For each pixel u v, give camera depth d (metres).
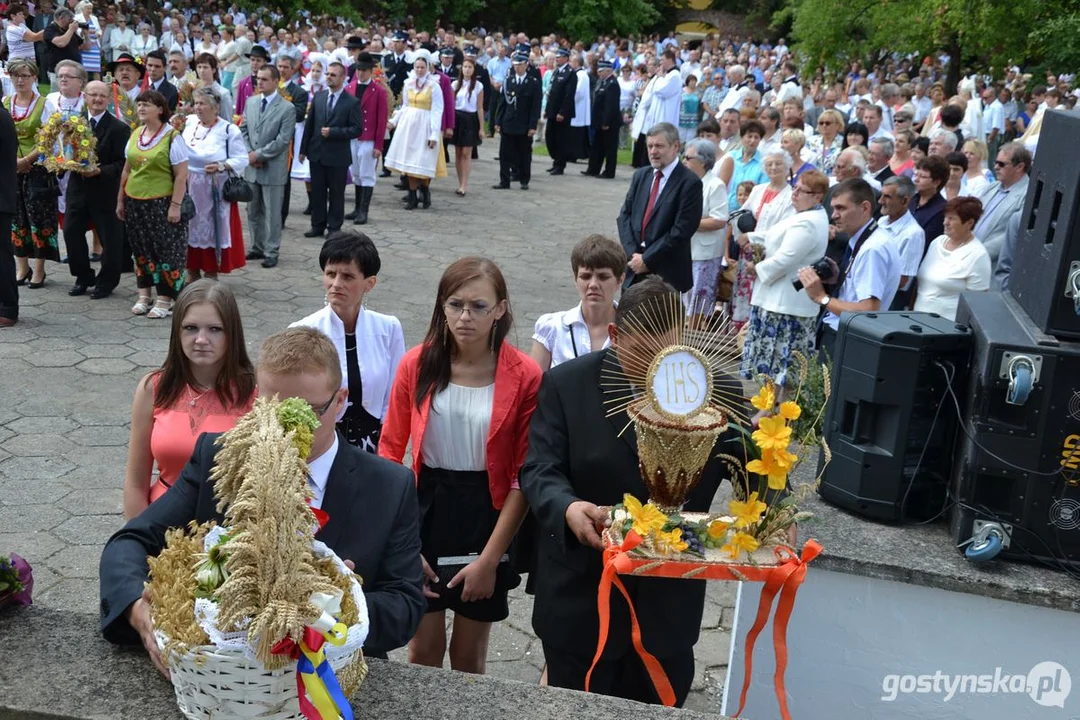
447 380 3.46
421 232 12.39
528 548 3.67
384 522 2.51
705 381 2.68
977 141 9.09
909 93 17.52
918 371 3.44
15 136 7.68
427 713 2.29
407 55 20.59
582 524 2.83
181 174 8.16
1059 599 3.24
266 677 1.96
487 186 16.02
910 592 3.39
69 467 5.78
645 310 2.85
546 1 43.34
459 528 3.52
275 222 10.23
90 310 8.56
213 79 10.87
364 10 39.88
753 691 3.62
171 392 3.32
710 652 4.55
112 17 24.31
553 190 16.20
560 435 3.07
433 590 3.54
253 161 9.95
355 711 2.27
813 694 3.58
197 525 2.31
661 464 2.70
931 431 3.53
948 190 9.02
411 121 13.23
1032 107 21.20
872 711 3.55
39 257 8.94
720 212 7.89
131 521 2.45
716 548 2.67
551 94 17.50
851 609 3.47
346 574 2.12
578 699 2.39
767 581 2.61
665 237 7.05
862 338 3.51
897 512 3.57
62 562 4.82
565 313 4.41
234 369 3.31
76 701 2.22
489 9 43.50
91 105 8.45
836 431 3.65
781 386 6.95
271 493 1.93
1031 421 3.24
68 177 8.58
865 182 6.74
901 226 6.45
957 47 24.91
